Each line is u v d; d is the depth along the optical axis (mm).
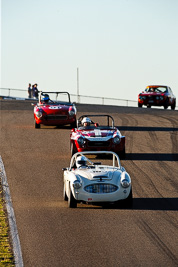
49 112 90938
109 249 34656
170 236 37469
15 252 34156
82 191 44375
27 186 54875
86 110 136125
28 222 41469
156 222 41125
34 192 52375
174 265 31609
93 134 68062
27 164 66000
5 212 44594
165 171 62656
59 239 37000
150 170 63000
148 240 36531
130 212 44281
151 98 143750
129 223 40844
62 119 91062
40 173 61031
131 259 32688
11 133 90812
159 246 35219
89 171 46688
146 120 114375
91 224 40625
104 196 44000
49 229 39469
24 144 80375
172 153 74750
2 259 32781
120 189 44375
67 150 75500
